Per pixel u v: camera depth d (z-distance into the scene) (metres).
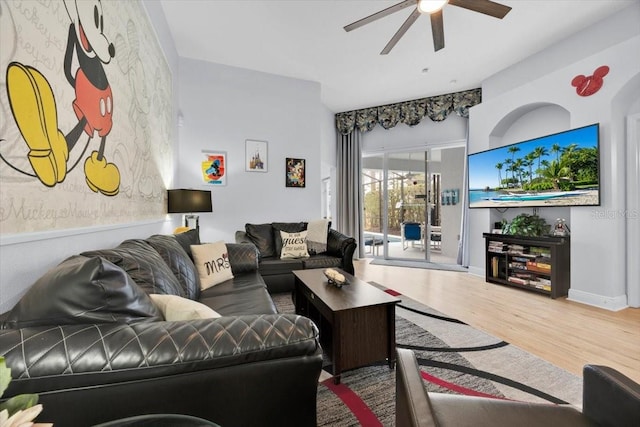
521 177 3.60
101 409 0.67
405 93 5.01
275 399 0.81
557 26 3.11
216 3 2.79
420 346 2.09
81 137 1.29
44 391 0.63
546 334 2.28
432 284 3.87
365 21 2.29
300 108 4.50
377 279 4.17
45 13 1.04
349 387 1.63
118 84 1.71
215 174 4.03
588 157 2.94
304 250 3.62
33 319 0.69
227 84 4.07
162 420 0.50
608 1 2.74
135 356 0.69
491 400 0.91
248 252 2.79
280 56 3.81
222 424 0.77
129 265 1.18
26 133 0.95
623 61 2.72
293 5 2.82
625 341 2.16
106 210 1.55
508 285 3.73
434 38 2.50
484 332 2.32
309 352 0.85
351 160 5.95
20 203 0.92
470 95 4.79
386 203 5.91
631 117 2.87
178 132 3.80
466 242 5.02
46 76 1.05
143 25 2.20
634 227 2.87
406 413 0.75
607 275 2.88
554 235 3.39
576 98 3.07
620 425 0.77
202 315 0.91
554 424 0.82
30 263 0.99
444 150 5.64
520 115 3.90
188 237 2.47
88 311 0.71
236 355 0.76
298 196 4.52
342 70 4.20
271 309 1.74
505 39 3.36
